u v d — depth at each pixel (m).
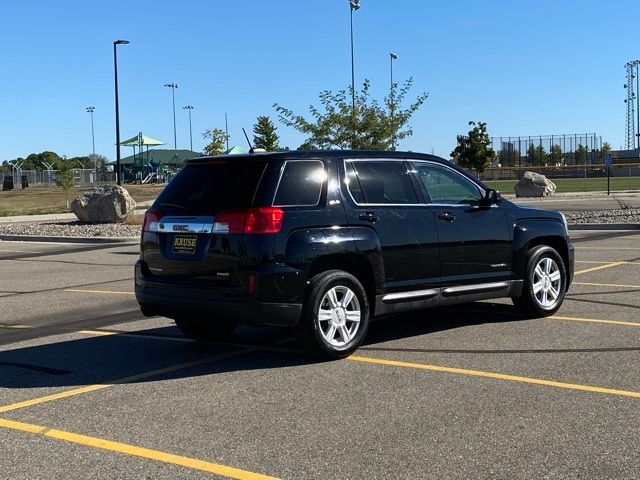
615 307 9.02
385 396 5.59
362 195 7.03
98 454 4.52
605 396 5.48
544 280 8.48
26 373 6.55
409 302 7.23
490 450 4.45
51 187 77.62
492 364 6.47
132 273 13.87
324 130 26.88
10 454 4.55
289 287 6.34
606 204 31.80
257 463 4.33
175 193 6.98
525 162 88.06
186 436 4.81
